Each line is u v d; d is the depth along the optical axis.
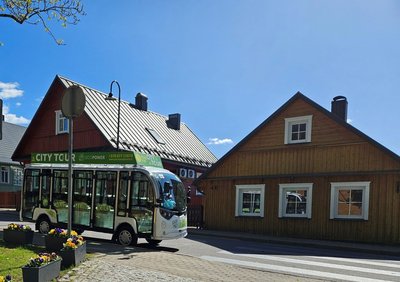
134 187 13.02
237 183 22.38
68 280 7.00
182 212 13.45
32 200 15.04
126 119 29.03
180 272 8.55
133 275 7.77
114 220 13.17
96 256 9.84
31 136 29.62
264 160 21.62
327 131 19.70
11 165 41.91
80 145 26.31
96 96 28.53
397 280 9.32
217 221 22.80
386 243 17.27
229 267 9.79
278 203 20.70
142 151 26.42
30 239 10.98
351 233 18.23
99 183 13.65
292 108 21.03
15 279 6.63
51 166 14.80
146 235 12.61
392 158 17.48
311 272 9.92
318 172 19.69
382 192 17.66
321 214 19.23
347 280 9.15
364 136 18.31
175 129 35.06
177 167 29.91
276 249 14.78
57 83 28.06
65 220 14.16
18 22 10.48
